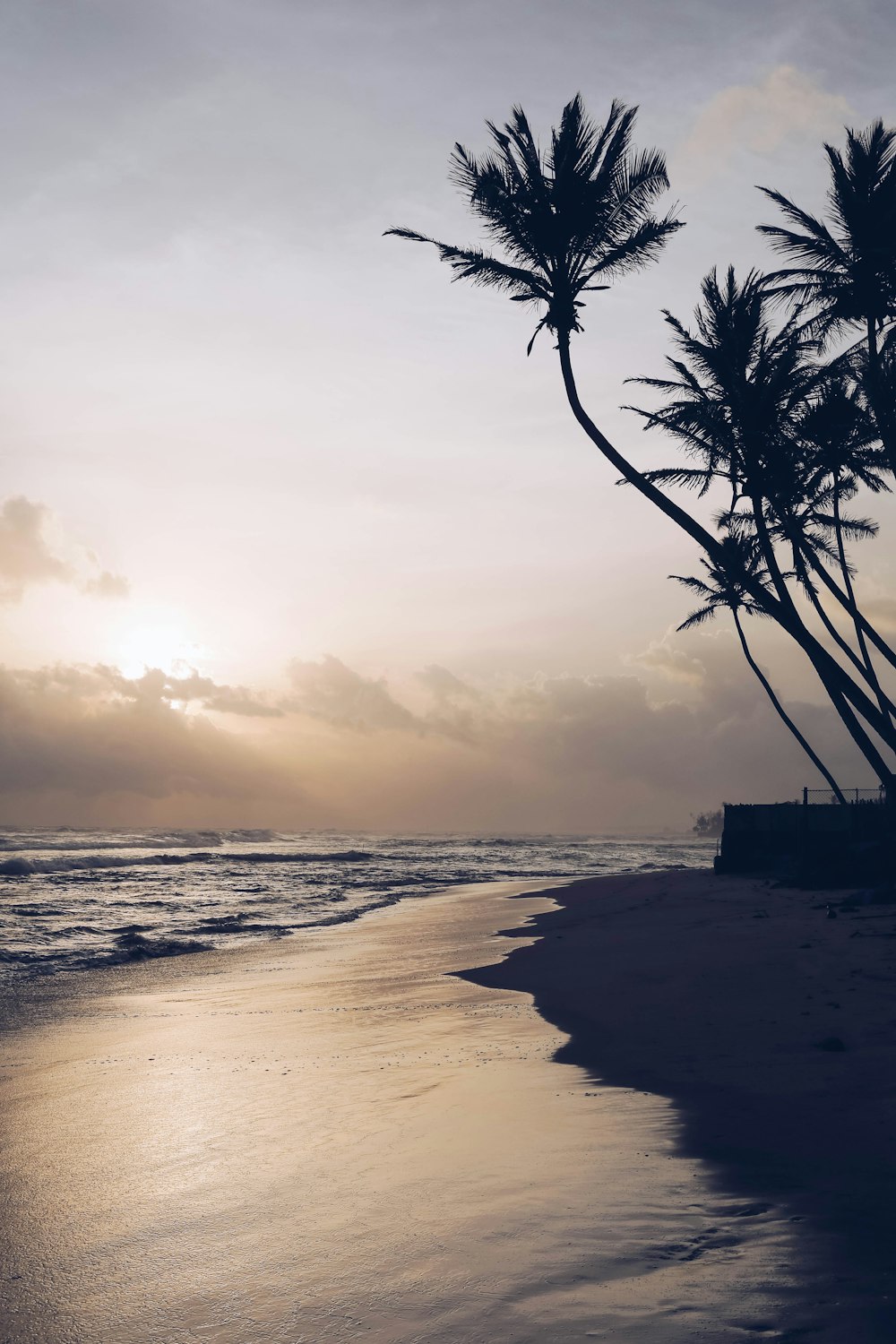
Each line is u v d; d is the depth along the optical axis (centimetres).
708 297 2502
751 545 3206
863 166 2452
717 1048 867
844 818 3192
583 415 1884
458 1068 859
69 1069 942
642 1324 340
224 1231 482
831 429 2453
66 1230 496
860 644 2883
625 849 12244
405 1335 349
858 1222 432
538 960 1702
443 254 1922
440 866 6600
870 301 2459
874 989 1078
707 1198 478
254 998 1412
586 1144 592
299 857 7081
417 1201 504
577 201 1836
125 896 3484
